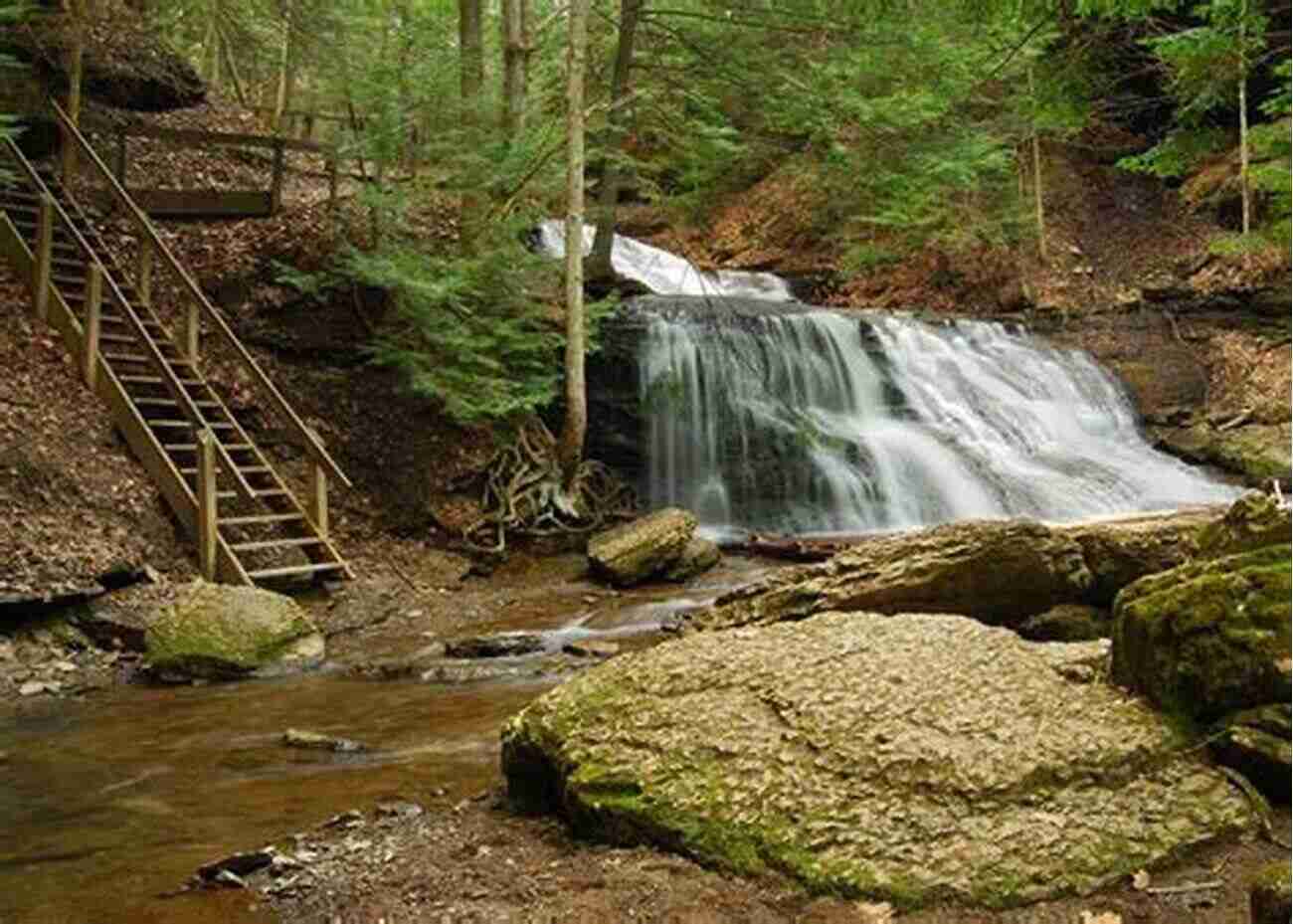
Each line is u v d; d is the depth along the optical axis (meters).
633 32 15.41
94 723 6.48
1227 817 3.52
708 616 7.70
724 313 15.73
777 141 21.42
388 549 11.48
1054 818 3.44
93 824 4.65
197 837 4.43
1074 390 16.98
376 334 12.61
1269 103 8.95
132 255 12.91
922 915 3.16
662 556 11.16
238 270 12.95
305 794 4.97
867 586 6.84
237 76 23.91
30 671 7.56
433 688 7.19
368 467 12.16
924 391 16.41
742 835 3.53
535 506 12.65
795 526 14.34
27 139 14.24
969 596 6.74
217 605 7.96
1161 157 8.24
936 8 12.01
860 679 4.07
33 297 11.29
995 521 6.98
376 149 12.77
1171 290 18.34
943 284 20.44
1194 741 3.84
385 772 5.29
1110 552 6.93
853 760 3.66
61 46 15.47
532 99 15.09
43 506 9.17
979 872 3.25
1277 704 3.73
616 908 3.32
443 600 10.47
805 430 14.91
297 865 3.96
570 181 12.94
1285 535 4.23
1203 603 3.96
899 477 14.50
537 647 8.35
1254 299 17.53
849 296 21.23
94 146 15.05
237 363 12.10
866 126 15.51
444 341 12.20
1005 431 16.08
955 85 14.39
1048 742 3.70
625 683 4.35
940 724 3.80
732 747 3.84
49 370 10.60
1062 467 15.21
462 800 4.72
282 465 11.72
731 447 14.91
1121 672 4.22
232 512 10.76
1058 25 6.95
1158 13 7.96
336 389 12.54
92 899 3.79
